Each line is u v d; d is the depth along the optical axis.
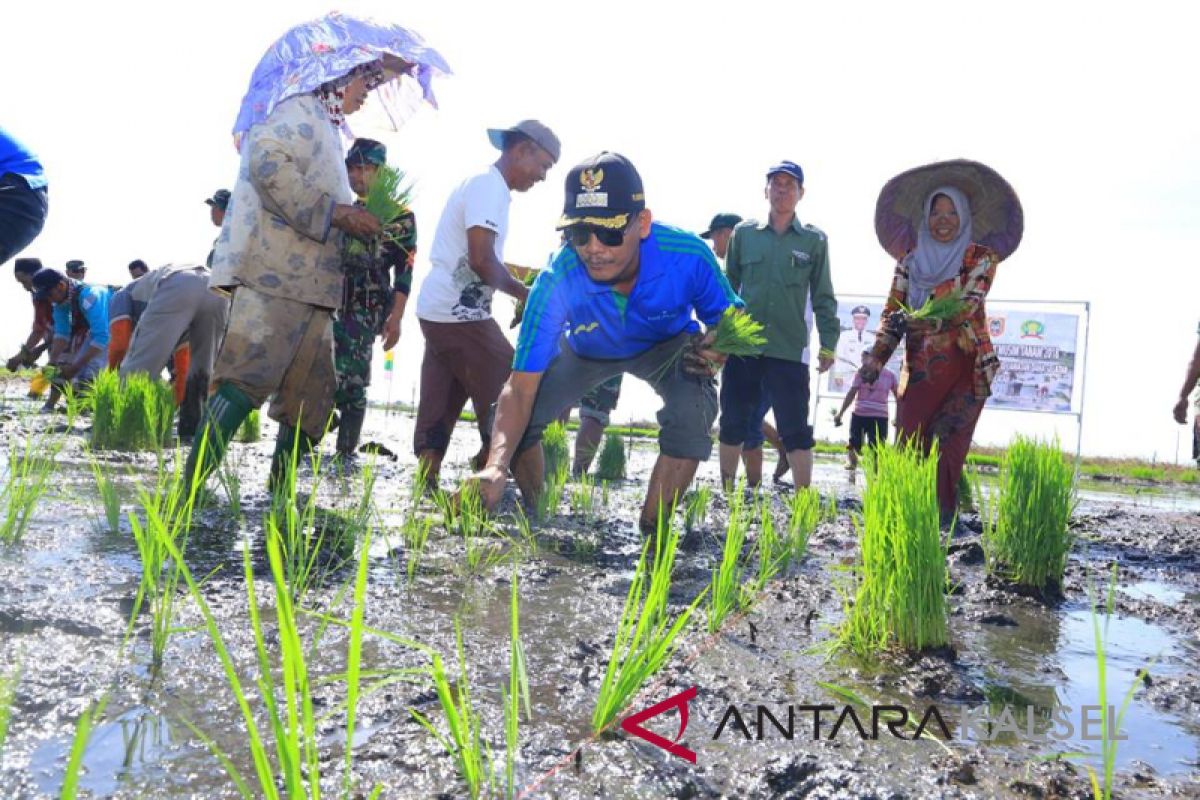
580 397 4.38
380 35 3.94
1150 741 1.95
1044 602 3.37
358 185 5.62
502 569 3.21
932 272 4.80
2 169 4.47
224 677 1.90
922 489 2.58
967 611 3.14
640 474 8.07
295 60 3.72
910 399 4.86
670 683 2.13
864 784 1.63
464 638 2.33
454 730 1.49
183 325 6.61
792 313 5.92
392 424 13.66
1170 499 10.60
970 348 4.70
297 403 4.04
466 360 4.94
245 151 3.73
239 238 3.69
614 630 2.52
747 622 2.74
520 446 4.34
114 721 1.65
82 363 9.24
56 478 4.33
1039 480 3.53
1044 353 15.45
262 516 3.68
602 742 1.74
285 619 1.22
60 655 1.94
